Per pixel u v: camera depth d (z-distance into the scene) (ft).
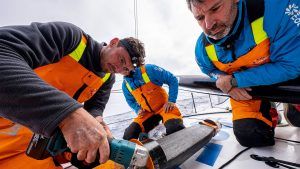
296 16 3.06
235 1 3.10
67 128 1.56
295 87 3.12
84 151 1.59
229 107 7.61
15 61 1.74
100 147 1.65
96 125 1.65
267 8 3.17
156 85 7.50
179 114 7.09
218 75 4.19
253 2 3.24
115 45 3.98
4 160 2.80
